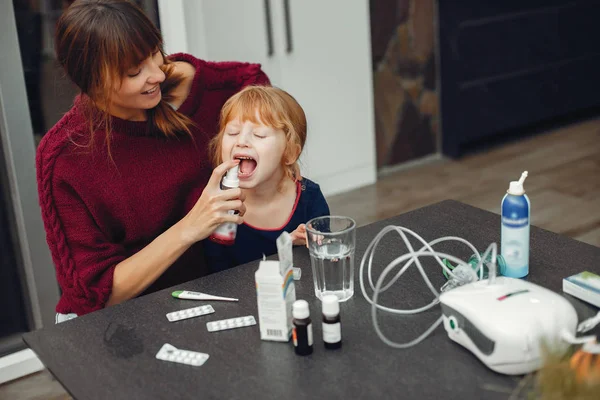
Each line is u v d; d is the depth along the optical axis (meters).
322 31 3.25
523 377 0.98
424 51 3.76
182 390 0.99
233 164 1.28
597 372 0.82
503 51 3.86
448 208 1.55
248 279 1.30
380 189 3.58
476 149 4.06
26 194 2.32
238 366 1.04
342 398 0.95
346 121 3.47
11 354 2.33
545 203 3.28
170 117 1.47
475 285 1.08
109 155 1.40
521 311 0.99
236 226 1.35
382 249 1.38
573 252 1.32
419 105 3.84
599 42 4.23
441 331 1.09
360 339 1.08
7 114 2.24
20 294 2.44
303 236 1.39
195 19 2.85
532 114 4.10
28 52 2.31
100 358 1.08
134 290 1.33
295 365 1.03
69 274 1.33
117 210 1.42
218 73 1.64
